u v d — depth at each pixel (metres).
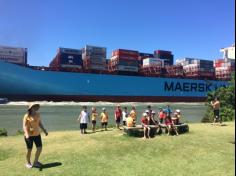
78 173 10.70
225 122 26.14
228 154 13.58
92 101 86.12
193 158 12.91
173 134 18.05
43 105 73.38
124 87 91.12
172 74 101.62
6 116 48.06
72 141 15.75
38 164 11.43
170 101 100.06
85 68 86.00
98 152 13.45
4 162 12.06
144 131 16.72
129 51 91.25
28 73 78.81
